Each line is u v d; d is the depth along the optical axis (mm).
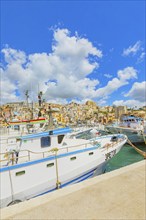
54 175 7617
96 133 27141
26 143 8656
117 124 28125
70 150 9086
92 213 2068
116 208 2168
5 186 6457
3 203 6344
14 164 6902
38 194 7109
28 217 2006
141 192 2572
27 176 6973
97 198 2428
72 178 8156
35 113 30938
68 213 2078
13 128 20844
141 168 3592
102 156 9625
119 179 3072
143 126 20266
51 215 2041
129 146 21266
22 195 6723
